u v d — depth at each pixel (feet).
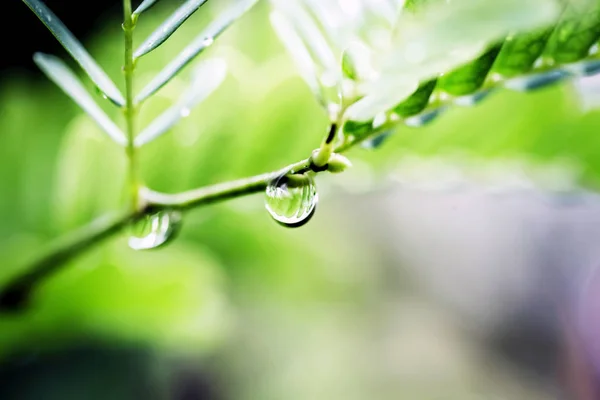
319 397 0.94
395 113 0.26
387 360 1.16
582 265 1.37
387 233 1.24
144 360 0.58
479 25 0.20
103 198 0.46
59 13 0.52
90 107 0.30
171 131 0.43
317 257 0.62
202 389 0.79
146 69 0.49
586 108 0.42
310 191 0.28
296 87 0.43
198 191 0.31
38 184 0.52
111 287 0.43
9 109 0.53
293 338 0.88
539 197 0.44
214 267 0.51
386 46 0.24
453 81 0.27
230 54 0.45
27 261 0.39
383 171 0.45
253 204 0.49
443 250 1.36
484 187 0.44
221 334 0.60
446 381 1.27
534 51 0.27
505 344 1.42
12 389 0.54
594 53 0.27
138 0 0.51
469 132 0.43
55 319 0.44
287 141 0.44
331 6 0.27
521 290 1.44
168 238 0.33
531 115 0.42
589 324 1.10
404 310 1.30
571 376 1.05
